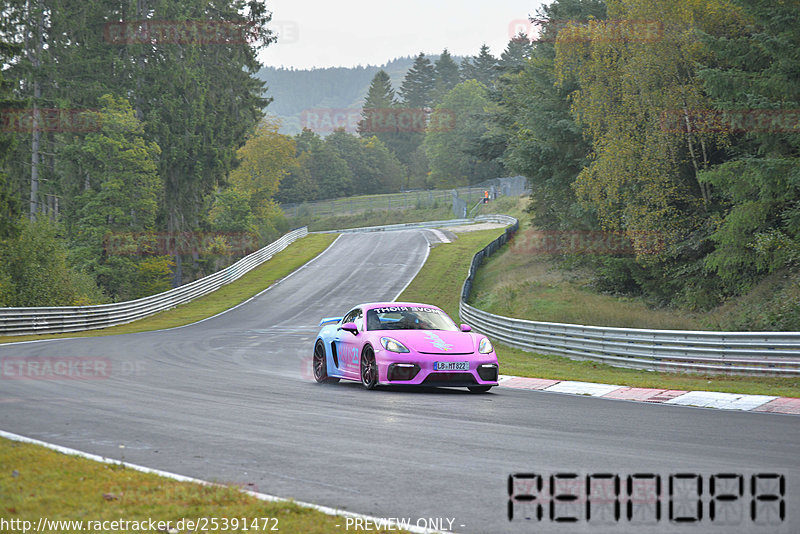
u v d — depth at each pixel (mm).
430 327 49125
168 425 31641
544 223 184500
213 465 23938
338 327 51500
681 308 111125
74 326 121562
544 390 49281
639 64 111938
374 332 47125
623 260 125188
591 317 98312
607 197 118250
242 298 186625
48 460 22906
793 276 93000
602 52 118562
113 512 17578
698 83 109375
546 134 147375
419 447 27234
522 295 145625
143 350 79938
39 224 153125
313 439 28734
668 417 36281
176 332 119250
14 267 146875
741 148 110375
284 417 34344
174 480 21016
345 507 19094
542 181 155250
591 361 71312
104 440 27953
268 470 23312
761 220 94688
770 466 24328
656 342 63781
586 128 138250
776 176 89812
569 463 24578
